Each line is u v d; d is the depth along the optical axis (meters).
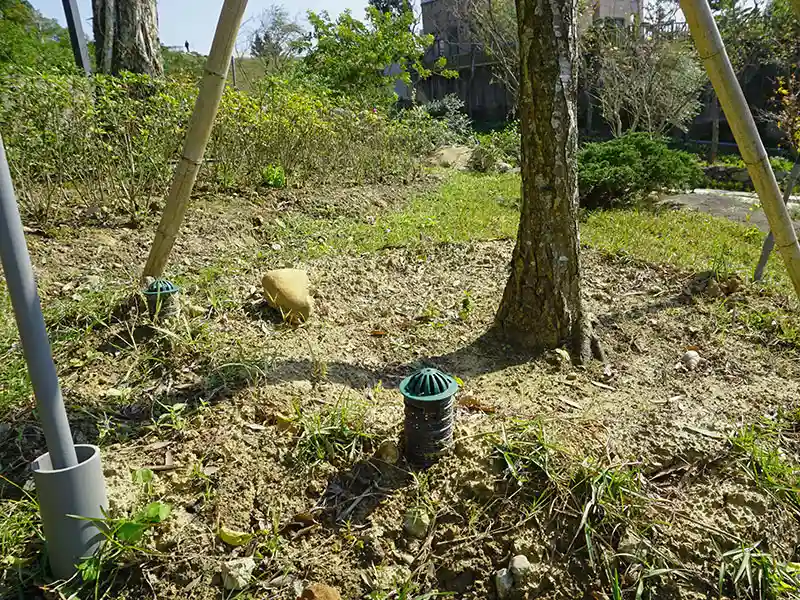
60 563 1.60
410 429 1.97
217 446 2.04
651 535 1.77
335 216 5.70
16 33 9.67
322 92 8.10
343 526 1.80
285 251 4.41
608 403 2.44
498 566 1.71
